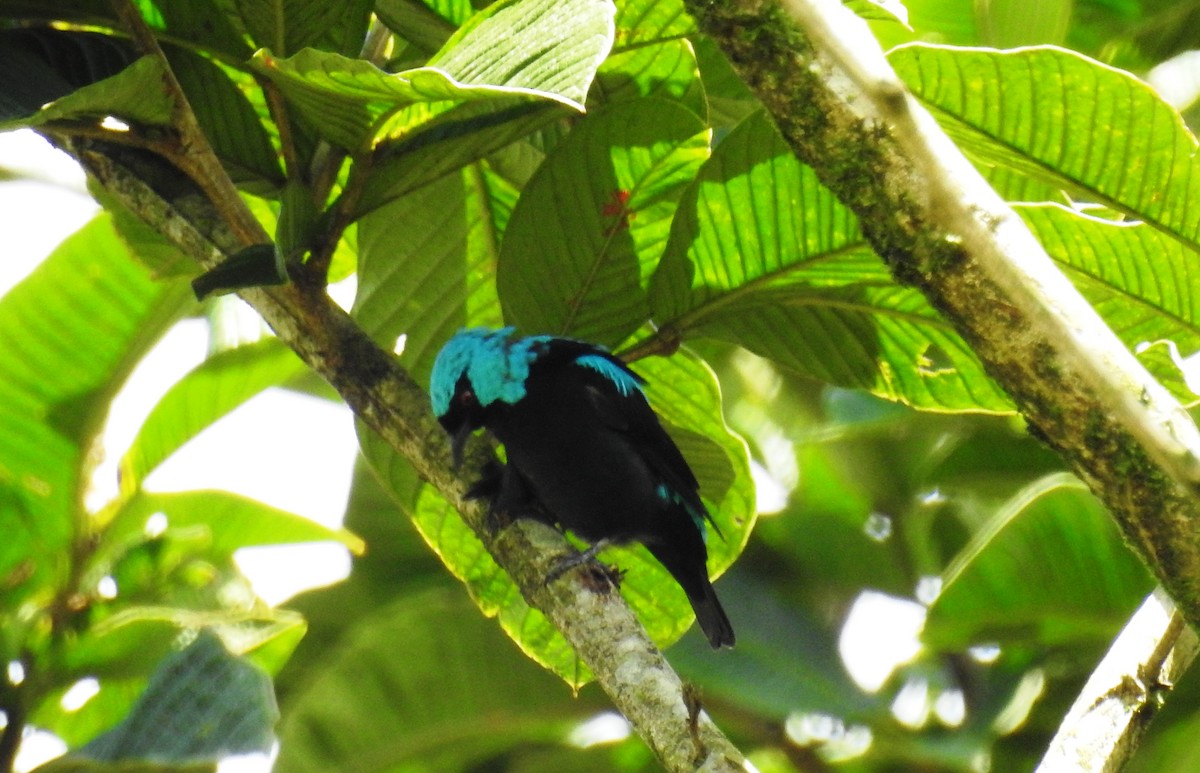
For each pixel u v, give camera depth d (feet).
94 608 28.66
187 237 23.25
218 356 30.91
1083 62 19.40
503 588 28.02
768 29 15.44
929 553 41.19
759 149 22.54
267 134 25.25
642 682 18.83
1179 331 23.38
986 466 38.14
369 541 41.78
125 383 30.40
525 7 19.03
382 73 18.79
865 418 41.70
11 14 24.32
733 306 25.04
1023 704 37.45
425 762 37.58
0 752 26.73
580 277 25.04
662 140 23.34
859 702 37.29
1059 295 15.20
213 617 28.27
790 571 41.32
